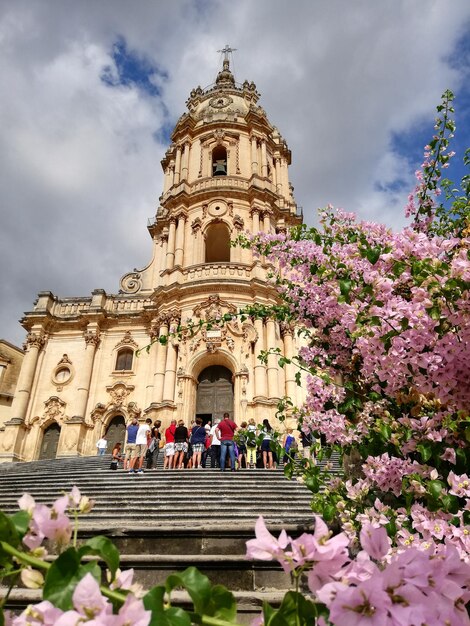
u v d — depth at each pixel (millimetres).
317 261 5723
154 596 1481
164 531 6586
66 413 30047
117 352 32219
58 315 34094
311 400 5289
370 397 4602
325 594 1424
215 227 35000
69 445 28219
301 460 4738
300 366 5816
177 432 17641
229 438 14688
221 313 28391
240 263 30828
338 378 5301
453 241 3473
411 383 3664
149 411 26781
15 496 11039
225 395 27719
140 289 35344
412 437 3662
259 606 4781
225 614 1543
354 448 4926
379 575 1461
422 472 3568
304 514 8875
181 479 13039
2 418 32562
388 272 4016
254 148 37969
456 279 2992
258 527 1692
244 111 41656
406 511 3430
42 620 1392
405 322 3232
